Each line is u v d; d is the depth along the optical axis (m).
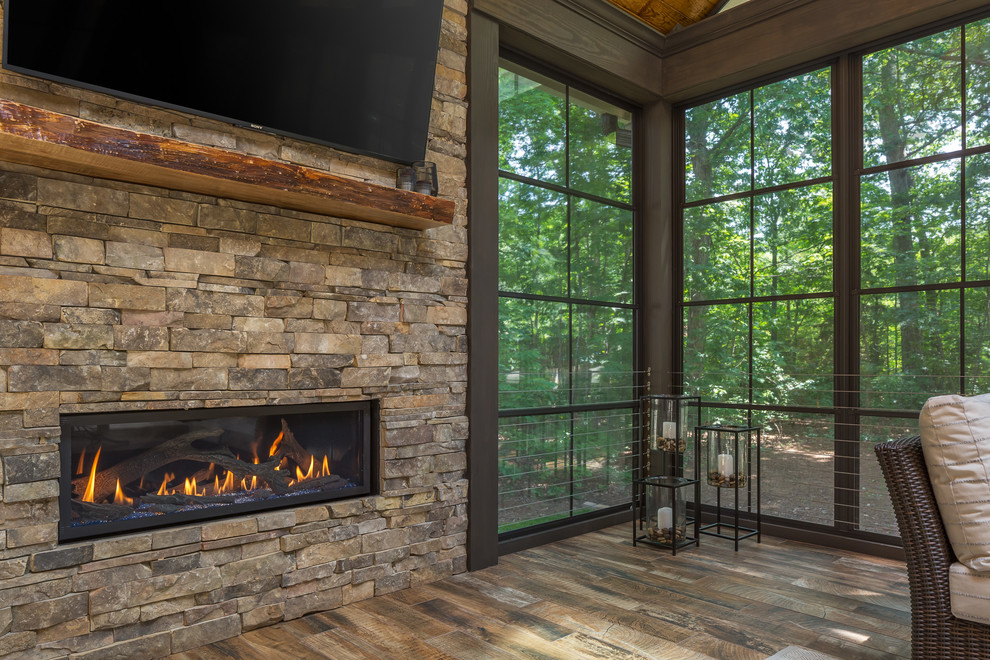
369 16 2.68
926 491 1.88
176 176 2.13
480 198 3.22
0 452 1.95
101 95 2.17
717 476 3.50
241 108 2.38
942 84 3.27
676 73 4.12
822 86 3.68
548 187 3.74
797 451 3.72
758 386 3.89
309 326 2.62
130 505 2.28
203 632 2.32
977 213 3.14
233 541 2.39
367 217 2.72
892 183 3.42
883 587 2.91
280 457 2.69
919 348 3.31
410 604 2.72
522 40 3.46
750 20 3.76
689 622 2.53
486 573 3.12
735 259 4.02
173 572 2.26
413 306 2.96
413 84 2.83
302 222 2.60
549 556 3.38
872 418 3.45
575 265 3.89
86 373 2.10
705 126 4.18
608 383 4.06
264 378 2.49
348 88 2.64
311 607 2.60
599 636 2.40
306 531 2.60
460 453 3.13
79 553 2.07
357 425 2.87
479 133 3.22
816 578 3.03
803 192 3.73
